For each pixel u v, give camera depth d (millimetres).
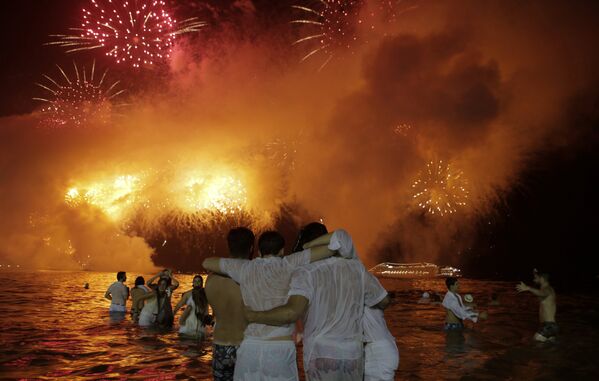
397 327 13234
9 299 18297
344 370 4719
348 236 4969
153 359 9344
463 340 11477
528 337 11820
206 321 11367
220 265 5242
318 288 4766
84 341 10961
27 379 7980
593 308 17312
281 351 4906
